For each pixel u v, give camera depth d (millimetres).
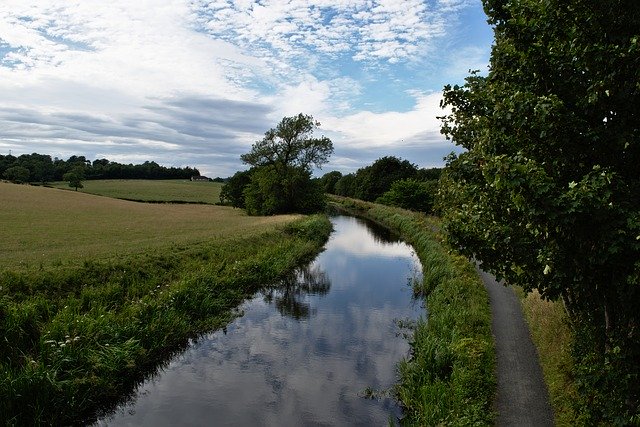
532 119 5488
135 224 39031
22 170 104188
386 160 89438
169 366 13219
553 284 5832
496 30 6926
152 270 18984
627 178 5668
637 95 5305
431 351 10992
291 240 33344
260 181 61062
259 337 15445
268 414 10430
